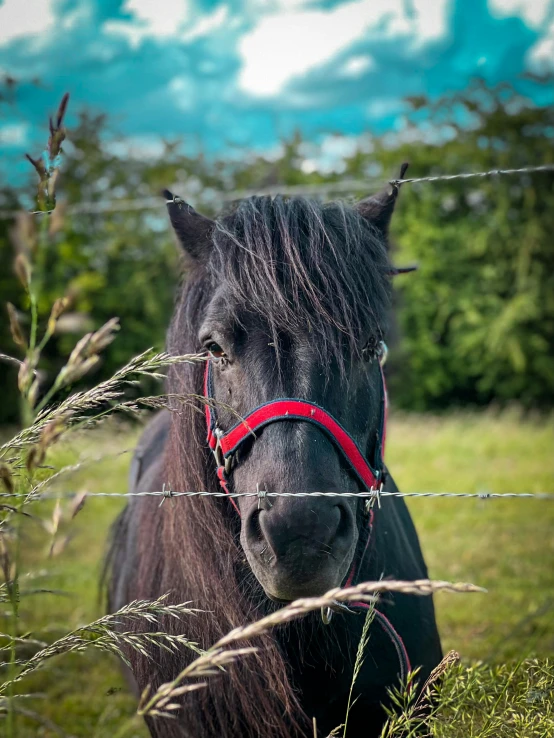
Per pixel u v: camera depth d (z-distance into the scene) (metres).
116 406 1.42
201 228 1.81
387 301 1.67
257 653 1.61
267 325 1.52
